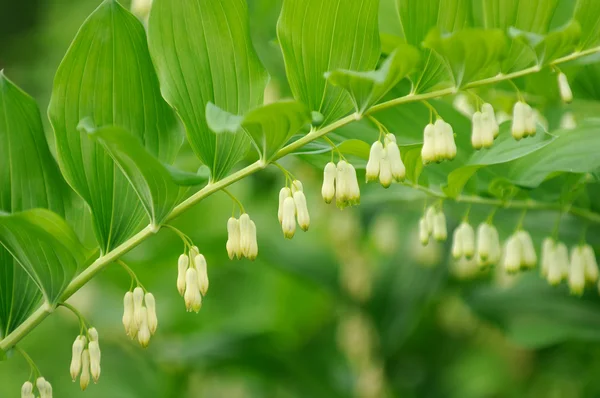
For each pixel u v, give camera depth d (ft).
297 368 3.31
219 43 2.35
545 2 2.37
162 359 3.45
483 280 3.45
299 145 2.33
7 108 2.35
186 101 2.33
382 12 2.82
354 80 2.24
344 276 3.35
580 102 2.79
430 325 3.67
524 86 2.76
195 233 3.56
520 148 2.40
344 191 2.31
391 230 3.32
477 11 2.70
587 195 2.66
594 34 2.37
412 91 2.35
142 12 2.94
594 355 3.61
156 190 2.24
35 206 2.37
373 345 3.37
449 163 2.65
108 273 3.50
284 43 2.32
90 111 2.33
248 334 3.26
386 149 2.30
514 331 3.03
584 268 2.60
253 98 2.36
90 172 2.33
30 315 2.36
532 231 2.82
